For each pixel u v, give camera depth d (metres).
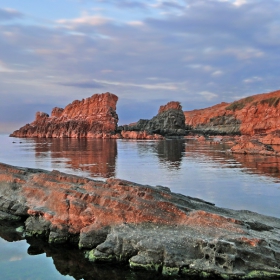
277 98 168.00
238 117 189.88
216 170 43.47
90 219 18.23
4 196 23.58
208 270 13.92
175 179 36.22
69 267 15.79
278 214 22.67
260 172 41.72
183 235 15.71
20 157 59.59
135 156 62.31
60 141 120.75
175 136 154.12
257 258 14.20
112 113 161.25
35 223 19.86
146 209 17.56
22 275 14.90
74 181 22.20
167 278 14.30
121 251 15.62
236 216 19.05
